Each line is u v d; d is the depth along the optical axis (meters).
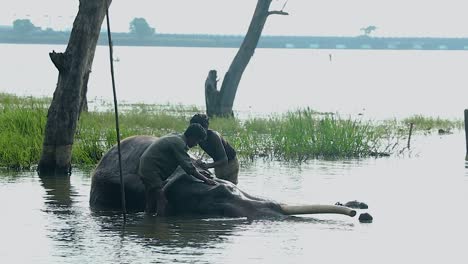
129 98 84.31
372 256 20.88
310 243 21.95
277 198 28.02
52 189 29.14
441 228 23.97
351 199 28.22
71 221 24.19
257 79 134.38
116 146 27.06
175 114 57.84
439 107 80.88
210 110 56.72
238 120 54.16
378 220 24.92
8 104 48.81
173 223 24.05
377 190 30.23
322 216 25.36
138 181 25.89
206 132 27.50
